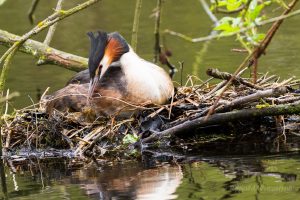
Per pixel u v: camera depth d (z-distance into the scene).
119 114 12.30
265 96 11.66
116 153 11.69
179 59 18.14
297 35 19.91
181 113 12.39
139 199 9.03
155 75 12.59
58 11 11.41
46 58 15.60
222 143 11.91
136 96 12.30
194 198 8.91
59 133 12.02
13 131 12.34
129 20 22.95
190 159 11.00
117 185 9.76
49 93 15.56
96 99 12.27
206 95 12.68
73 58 15.55
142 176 10.14
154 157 11.32
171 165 10.70
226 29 8.85
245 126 12.41
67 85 13.41
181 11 23.89
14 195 9.64
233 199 8.77
